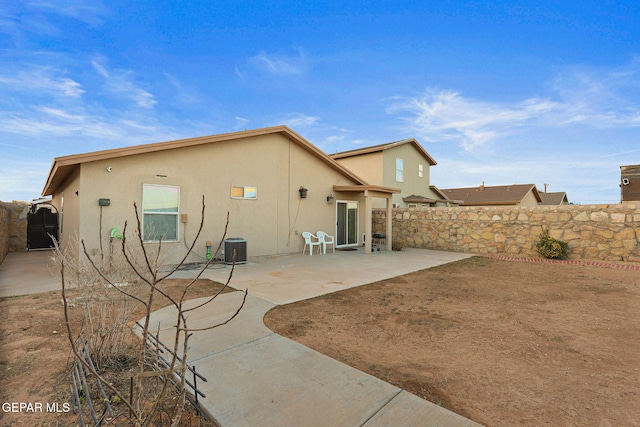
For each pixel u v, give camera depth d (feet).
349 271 26.48
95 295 10.53
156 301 16.98
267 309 15.92
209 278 23.21
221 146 31.78
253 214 34.37
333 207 43.29
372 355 11.01
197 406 7.64
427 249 43.01
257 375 9.37
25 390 8.46
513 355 11.06
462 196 101.35
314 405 7.89
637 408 7.92
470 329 13.58
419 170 73.10
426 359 10.73
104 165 25.09
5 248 34.81
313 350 11.21
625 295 19.10
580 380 9.33
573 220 32.96
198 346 11.44
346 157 67.92
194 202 29.86
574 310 16.24
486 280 23.38
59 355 10.50
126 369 9.69
